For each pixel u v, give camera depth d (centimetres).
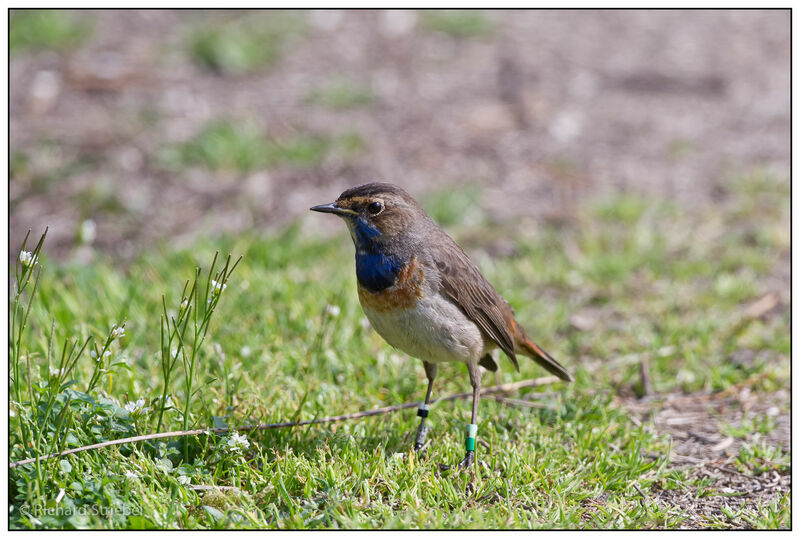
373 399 977
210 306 787
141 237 1450
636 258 1392
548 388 1054
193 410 898
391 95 2038
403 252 867
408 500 773
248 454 840
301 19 2414
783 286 1341
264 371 995
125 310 1101
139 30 2273
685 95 2111
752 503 831
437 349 881
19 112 1825
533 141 1864
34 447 748
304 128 1853
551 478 827
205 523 729
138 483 746
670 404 1046
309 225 1505
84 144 1717
